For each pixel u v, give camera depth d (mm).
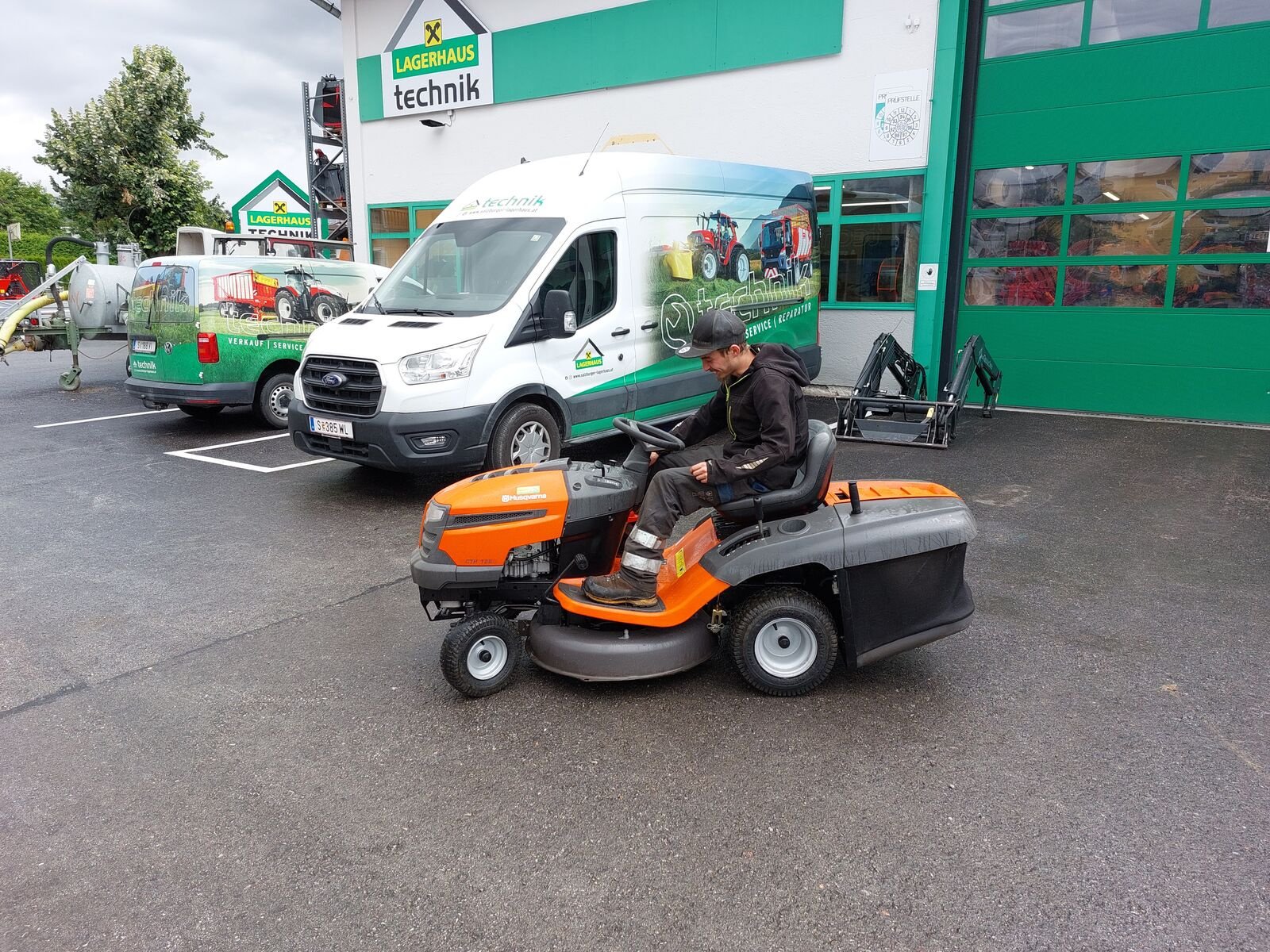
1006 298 10461
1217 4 8836
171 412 10938
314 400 6684
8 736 3426
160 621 4527
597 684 3771
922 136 10195
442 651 3557
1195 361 9508
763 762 3158
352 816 2889
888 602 3543
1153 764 3100
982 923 2352
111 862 2686
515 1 13141
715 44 11461
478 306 6645
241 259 9234
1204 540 5539
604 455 8305
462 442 6297
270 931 2385
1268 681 3703
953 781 3016
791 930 2344
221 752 3291
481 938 2344
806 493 3588
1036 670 3836
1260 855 2604
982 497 6582
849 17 10414
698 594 3559
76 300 12375
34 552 5621
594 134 12875
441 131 14469
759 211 8891
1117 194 9641
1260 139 8852
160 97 22359
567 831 2789
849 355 11219
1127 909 2391
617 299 7328
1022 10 9773
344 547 5684
